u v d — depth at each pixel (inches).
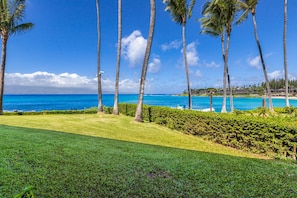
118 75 564.4
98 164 152.7
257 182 133.1
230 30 587.8
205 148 246.7
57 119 453.4
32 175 127.3
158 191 115.9
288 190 123.2
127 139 276.4
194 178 135.9
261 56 588.1
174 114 374.6
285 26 558.6
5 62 554.9
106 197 106.7
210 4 549.3
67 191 110.3
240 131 239.6
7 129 282.4
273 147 203.0
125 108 635.5
